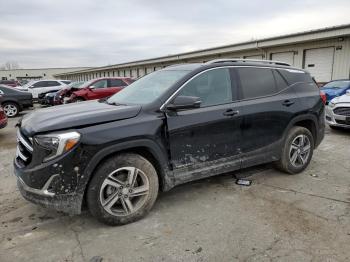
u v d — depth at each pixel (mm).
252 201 3854
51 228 3307
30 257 2801
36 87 20203
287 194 4051
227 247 2895
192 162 3693
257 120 4184
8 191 4344
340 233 3086
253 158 4246
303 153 4844
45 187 2947
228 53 24469
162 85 3824
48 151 2926
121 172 3281
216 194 4078
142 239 3055
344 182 4461
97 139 3033
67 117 3150
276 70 4652
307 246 2879
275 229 3184
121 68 45250
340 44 16953
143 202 3400
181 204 3801
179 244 2957
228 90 4035
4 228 3320
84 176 3010
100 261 2725
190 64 4273
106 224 3293
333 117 7832
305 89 4906
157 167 3543
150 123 3342
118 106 3623
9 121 12133
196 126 3641
